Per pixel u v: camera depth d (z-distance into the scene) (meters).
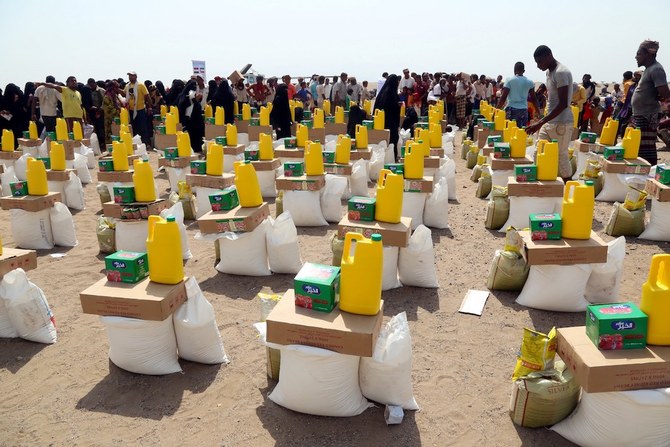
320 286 3.24
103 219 6.46
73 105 12.94
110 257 3.78
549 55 7.35
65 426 3.28
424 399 3.50
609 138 9.06
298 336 3.16
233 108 15.01
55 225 6.51
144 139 14.30
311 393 3.23
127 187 5.88
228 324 4.52
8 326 4.31
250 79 21.72
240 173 5.45
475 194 8.87
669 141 12.67
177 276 3.74
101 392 3.61
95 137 13.38
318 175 7.23
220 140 10.16
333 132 13.67
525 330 3.23
